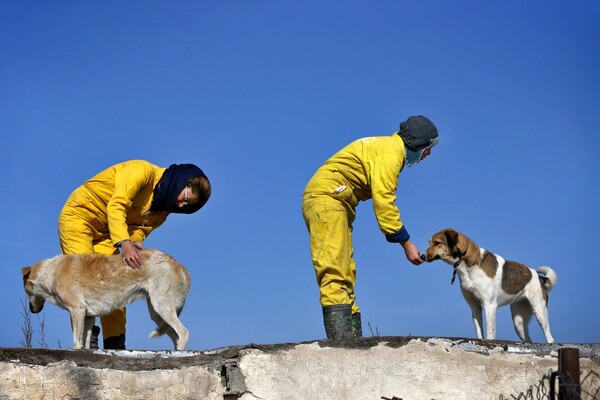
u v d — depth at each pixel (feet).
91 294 15.70
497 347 12.59
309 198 13.35
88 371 11.10
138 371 11.34
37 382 10.80
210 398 11.51
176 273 16.29
